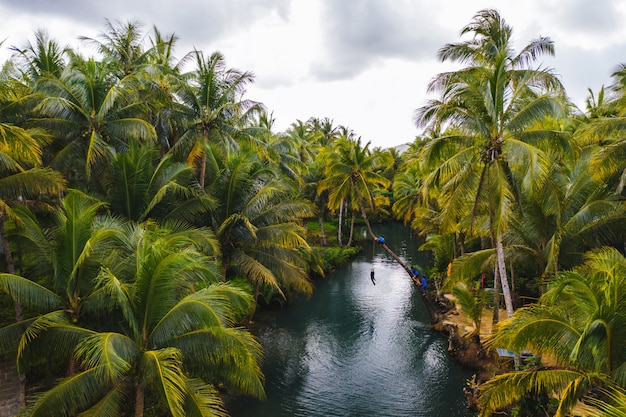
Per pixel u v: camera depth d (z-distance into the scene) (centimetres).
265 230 2053
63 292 1144
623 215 1596
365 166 3084
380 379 1781
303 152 4894
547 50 1503
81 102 1855
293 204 2136
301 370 1866
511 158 1418
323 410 1539
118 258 1191
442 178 1631
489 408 1034
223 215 2066
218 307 1096
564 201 1634
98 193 1806
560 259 1777
